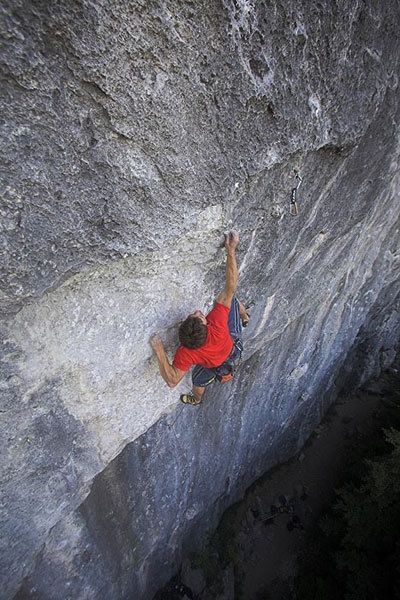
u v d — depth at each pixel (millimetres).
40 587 4148
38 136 1656
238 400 6562
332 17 2242
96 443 3412
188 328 2832
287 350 6844
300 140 2619
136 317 2852
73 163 1809
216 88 2033
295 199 3107
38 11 1397
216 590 7922
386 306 10375
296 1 2033
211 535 8523
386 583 7387
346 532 8375
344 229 4617
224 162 2328
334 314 7539
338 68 2502
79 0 1456
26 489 2977
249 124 2295
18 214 1792
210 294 3379
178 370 3145
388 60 2820
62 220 1929
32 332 2340
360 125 2973
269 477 9938
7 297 2006
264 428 8234
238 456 7891
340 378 11430
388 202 5438
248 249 3271
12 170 1664
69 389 2820
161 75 1824
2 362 2301
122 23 1599
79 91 1660
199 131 2115
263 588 8250
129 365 3117
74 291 2404
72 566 4426
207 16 1790
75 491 3465
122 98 1772
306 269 4820
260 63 2107
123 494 4832
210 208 2486
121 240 2215
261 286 4094
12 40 1406
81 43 1548
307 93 2443
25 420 2637
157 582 7137
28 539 3340
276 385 7492
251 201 2764
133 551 5586
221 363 3256
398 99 3217
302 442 10422
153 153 2020
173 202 2260
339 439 10750
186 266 2881
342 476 9875
